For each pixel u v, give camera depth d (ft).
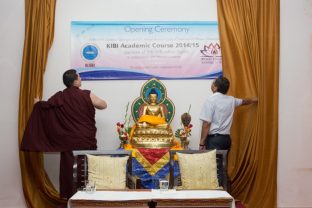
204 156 10.84
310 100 13.82
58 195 13.23
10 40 13.41
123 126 12.94
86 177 11.06
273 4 13.51
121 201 8.45
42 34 13.21
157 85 13.25
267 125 13.39
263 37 13.50
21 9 13.48
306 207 13.73
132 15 13.85
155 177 11.58
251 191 13.39
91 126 12.03
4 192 13.24
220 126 12.38
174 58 13.85
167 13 13.84
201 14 13.84
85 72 13.70
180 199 8.54
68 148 11.68
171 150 11.21
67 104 11.84
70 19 13.71
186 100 13.83
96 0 13.79
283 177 13.73
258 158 13.32
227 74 13.55
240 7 13.55
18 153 13.32
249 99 13.10
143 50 13.84
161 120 12.56
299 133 13.79
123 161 10.84
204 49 13.83
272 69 13.41
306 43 13.85
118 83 13.82
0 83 13.32
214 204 8.62
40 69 13.16
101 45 13.76
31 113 12.17
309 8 13.85
